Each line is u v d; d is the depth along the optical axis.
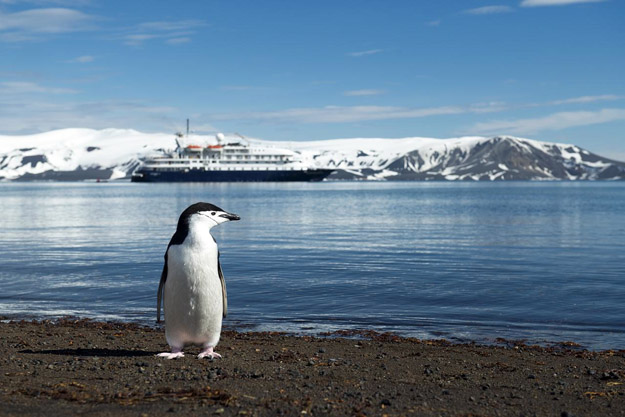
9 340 13.31
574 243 42.28
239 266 29.50
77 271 27.72
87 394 8.12
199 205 10.85
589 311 18.77
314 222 65.25
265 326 16.50
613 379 10.30
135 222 65.19
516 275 26.62
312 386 8.95
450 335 15.56
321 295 21.53
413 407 7.98
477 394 8.95
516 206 104.81
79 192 196.75
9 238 46.03
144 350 12.36
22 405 7.52
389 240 44.53
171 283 10.70
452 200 135.50
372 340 14.62
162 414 7.23
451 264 30.64
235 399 7.99
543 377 10.42
